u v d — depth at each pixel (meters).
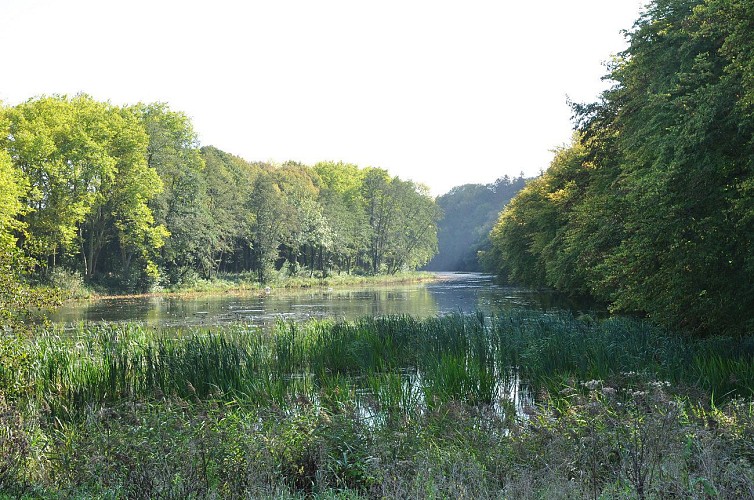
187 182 61.25
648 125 16.98
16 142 44.16
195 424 7.41
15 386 9.30
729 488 5.11
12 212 37.72
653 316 16.55
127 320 28.78
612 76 22.23
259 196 74.38
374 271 102.00
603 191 23.61
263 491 5.90
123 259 55.06
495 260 92.38
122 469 6.06
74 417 10.41
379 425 7.88
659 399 6.69
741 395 10.31
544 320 18.27
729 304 15.02
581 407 7.20
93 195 47.84
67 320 29.16
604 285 21.58
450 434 7.63
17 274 9.41
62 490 5.95
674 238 14.79
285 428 7.50
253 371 13.16
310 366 15.30
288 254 91.38
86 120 48.78
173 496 5.64
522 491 5.44
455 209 188.50
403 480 5.84
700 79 15.12
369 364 14.80
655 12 19.45
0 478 6.31
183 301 44.34
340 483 6.56
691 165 14.31
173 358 12.97
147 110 61.56
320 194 104.62
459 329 17.25
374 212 105.50
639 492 4.91
